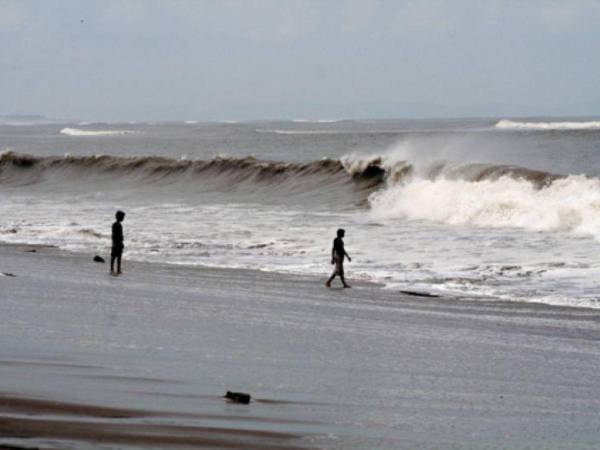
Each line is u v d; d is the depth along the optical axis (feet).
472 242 275.59
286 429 81.76
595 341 141.18
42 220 363.97
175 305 168.66
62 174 616.80
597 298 184.44
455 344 136.56
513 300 183.52
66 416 79.25
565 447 81.30
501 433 85.46
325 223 341.21
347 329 147.95
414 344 135.54
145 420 80.33
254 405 91.25
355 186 471.62
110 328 136.26
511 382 110.22
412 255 253.65
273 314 162.61
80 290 184.96
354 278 218.18
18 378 95.61
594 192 327.06
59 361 107.04
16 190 572.51
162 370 106.01
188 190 524.11
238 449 72.69
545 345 137.39
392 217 358.02
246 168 536.01
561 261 233.76
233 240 294.46
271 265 241.76
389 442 79.87
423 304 179.73
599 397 102.73
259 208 413.39
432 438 82.23
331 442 78.33
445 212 344.69
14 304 158.71
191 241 293.43
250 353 121.90
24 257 253.03
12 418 76.69
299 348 128.16
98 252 267.80
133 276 217.77
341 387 103.14
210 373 106.42
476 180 398.42
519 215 318.45
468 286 202.69
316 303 179.73
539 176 374.43
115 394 90.89
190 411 85.76
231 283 208.23
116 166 603.26
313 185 488.44
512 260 238.07
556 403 99.40
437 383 107.96
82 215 384.47
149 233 316.81
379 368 115.85
